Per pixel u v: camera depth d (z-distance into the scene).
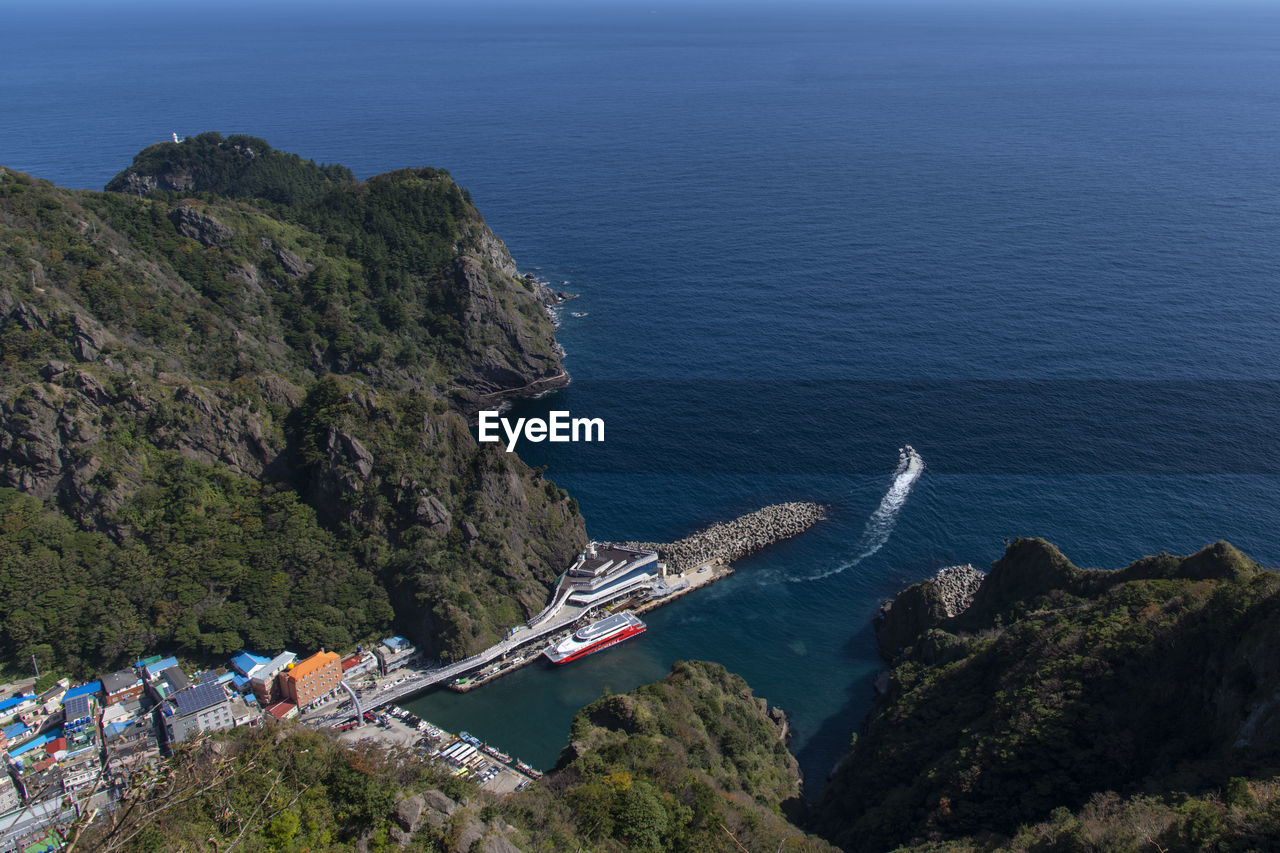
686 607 196.38
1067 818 105.88
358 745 107.38
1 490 181.62
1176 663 122.00
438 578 185.88
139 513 184.50
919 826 120.81
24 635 167.25
